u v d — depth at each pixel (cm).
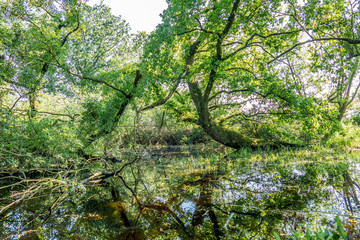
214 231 260
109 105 770
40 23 667
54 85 678
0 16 590
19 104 627
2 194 468
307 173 537
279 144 1152
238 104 1179
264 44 1056
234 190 420
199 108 1140
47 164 542
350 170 546
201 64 1002
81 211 355
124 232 273
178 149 1491
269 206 323
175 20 850
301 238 150
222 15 898
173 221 300
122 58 1271
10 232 285
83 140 707
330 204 313
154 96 1102
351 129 1254
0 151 469
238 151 1091
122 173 710
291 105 921
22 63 571
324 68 946
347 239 148
